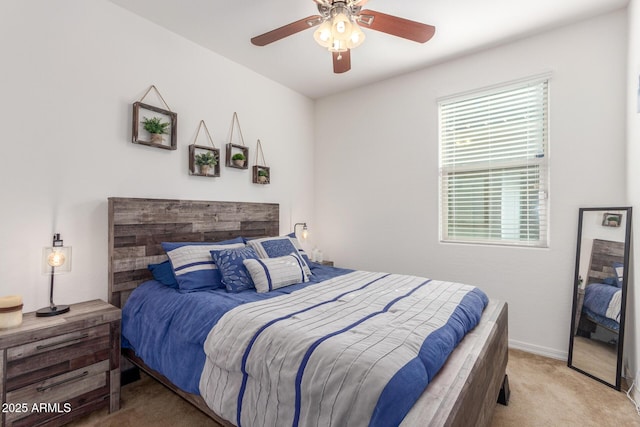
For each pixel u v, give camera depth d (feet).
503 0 7.17
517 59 8.86
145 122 7.79
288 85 11.98
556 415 6.03
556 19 7.91
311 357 3.85
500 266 9.20
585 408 6.25
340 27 5.66
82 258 6.86
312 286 7.28
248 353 4.43
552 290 8.45
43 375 5.24
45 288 6.38
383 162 11.47
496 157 9.39
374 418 3.11
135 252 7.46
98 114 7.12
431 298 6.09
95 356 5.86
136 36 7.77
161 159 8.29
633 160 6.88
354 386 3.36
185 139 8.83
